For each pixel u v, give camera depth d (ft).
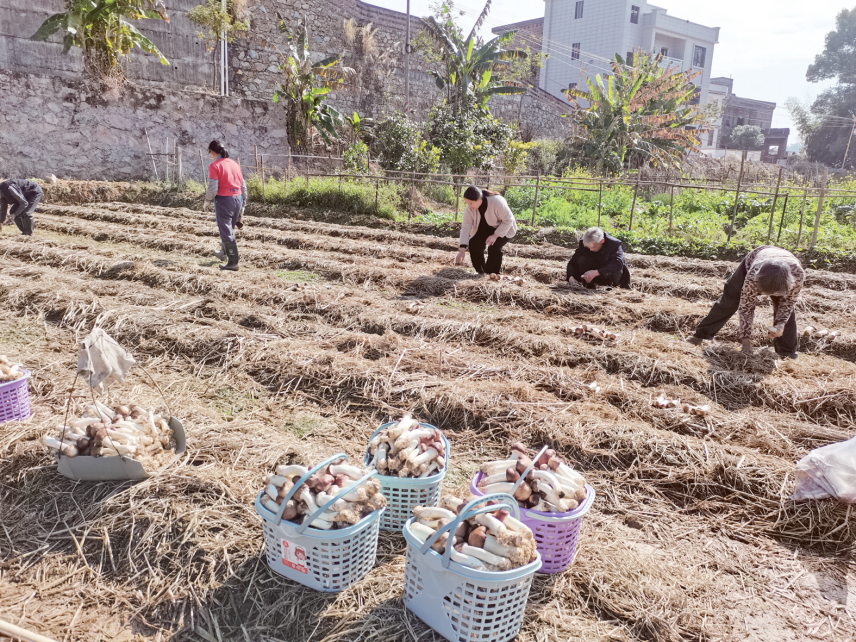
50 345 17.39
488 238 25.85
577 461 12.21
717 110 93.61
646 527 10.34
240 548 8.95
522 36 120.67
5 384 12.08
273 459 11.30
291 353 16.35
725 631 7.98
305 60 63.26
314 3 73.56
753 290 16.01
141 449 10.39
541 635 7.73
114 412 10.96
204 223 40.04
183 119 58.44
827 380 15.66
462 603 7.12
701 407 13.82
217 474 10.57
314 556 8.00
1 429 11.92
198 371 16.01
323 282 26.32
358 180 55.88
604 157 77.66
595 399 14.66
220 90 67.67
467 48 75.20
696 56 133.49
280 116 64.85
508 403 13.92
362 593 8.24
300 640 7.58
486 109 75.87
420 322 19.53
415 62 84.38
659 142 80.53
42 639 6.60
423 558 7.39
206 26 62.49
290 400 14.62
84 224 37.42
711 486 11.27
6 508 9.96
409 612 7.91
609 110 78.13
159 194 52.42
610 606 8.27
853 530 9.96
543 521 8.39
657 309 21.76
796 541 10.09
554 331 19.66
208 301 21.26
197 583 8.41
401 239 37.70
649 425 13.41
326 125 66.08
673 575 9.02
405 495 9.37
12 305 20.31
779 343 17.39
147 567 8.73
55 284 22.52
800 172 90.94
